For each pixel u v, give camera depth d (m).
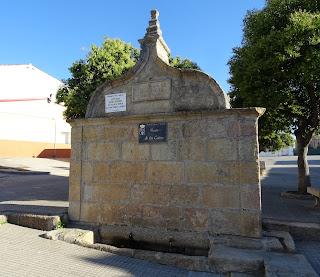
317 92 9.43
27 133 29.98
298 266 4.61
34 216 6.83
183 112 6.16
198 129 6.13
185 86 6.36
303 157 10.69
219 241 5.59
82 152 7.07
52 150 31.89
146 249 6.27
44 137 31.38
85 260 5.19
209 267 4.99
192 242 5.95
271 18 9.40
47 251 5.50
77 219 6.95
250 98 9.62
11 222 7.02
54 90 32.50
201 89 6.22
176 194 6.20
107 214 6.71
